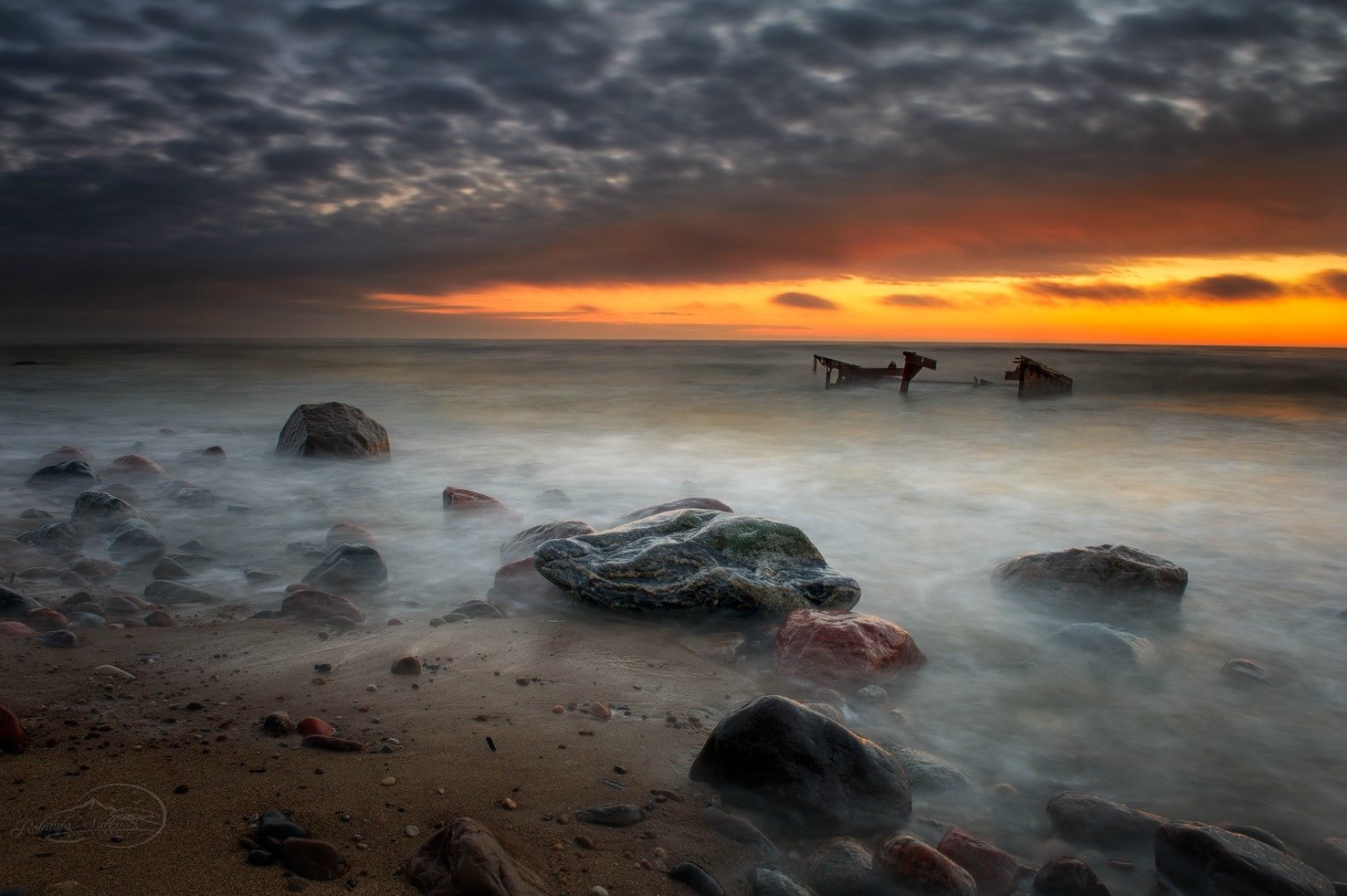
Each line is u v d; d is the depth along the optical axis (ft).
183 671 16.28
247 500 37.86
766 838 11.23
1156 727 16.57
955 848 11.35
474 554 28.66
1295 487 46.91
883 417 83.51
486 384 127.85
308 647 18.17
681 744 14.07
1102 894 10.66
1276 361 239.71
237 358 217.97
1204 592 26.76
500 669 17.33
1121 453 59.98
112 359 193.26
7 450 52.16
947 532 34.40
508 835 10.27
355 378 136.05
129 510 31.60
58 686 15.02
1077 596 24.11
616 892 9.68
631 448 59.06
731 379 145.28
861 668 17.78
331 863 9.47
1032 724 16.55
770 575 22.33
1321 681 19.22
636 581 21.83
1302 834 12.97
